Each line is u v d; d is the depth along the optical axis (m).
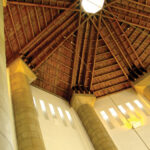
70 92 20.41
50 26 17.95
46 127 14.30
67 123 16.78
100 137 15.87
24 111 11.71
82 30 19.91
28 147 9.84
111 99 21.38
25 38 17.03
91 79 21.06
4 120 4.62
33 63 18.16
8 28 15.62
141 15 19.89
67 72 20.33
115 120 19.03
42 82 19.03
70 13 18.77
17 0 15.20
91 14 19.41
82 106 18.89
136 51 21.83
